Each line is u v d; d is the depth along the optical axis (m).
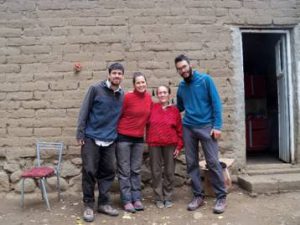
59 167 5.80
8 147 5.98
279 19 6.33
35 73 6.00
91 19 6.06
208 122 5.10
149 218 4.92
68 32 6.04
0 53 6.00
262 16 6.31
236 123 6.24
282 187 5.72
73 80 6.02
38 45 6.01
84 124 4.88
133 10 6.10
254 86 8.38
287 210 5.06
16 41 6.01
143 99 5.19
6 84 5.98
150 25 6.12
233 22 6.25
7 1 6.01
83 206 5.42
